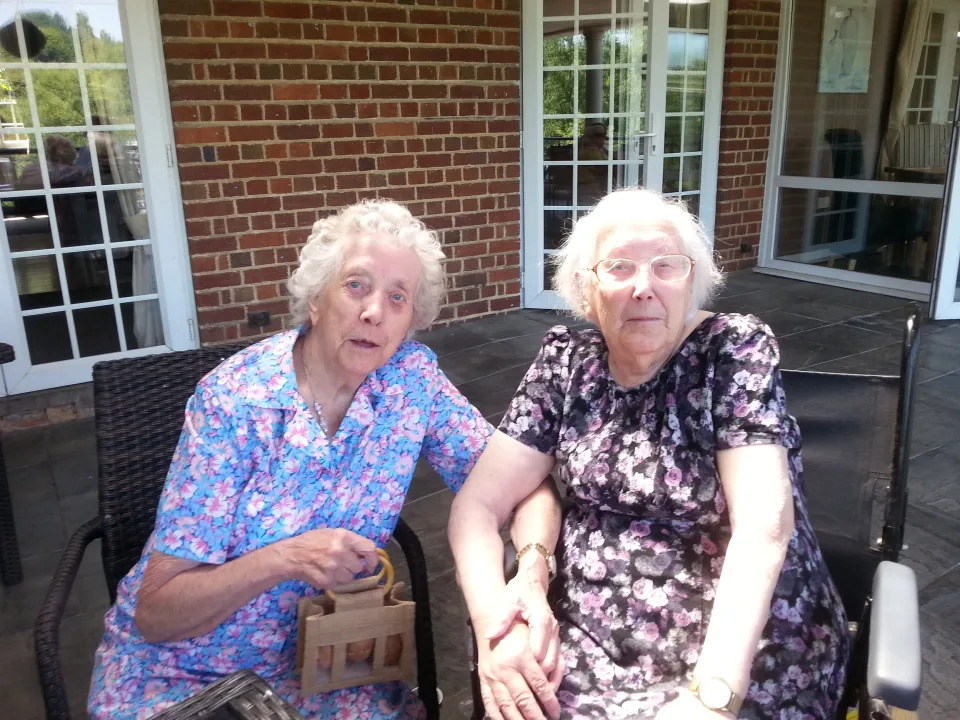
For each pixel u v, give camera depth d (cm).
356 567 126
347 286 134
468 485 154
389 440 141
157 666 133
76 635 226
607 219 147
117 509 159
